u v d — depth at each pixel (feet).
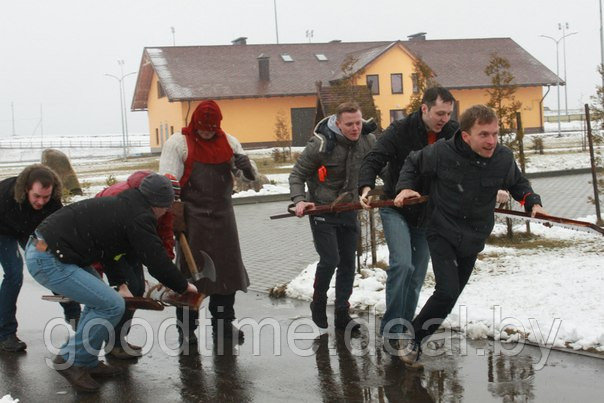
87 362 18.12
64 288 17.40
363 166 19.56
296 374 18.86
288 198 72.74
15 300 21.94
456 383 17.57
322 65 183.32
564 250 32.48
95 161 193.06
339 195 21.84
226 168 21.89
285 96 174.81
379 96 168.96
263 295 28.53
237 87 174.09
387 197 20.11
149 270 17.44
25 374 19.69
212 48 184.24
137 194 17.47
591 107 41.34
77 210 17.33
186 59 180.45
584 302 22.58
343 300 22.59
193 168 21.45
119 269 18.75
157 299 19.83
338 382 18.12
